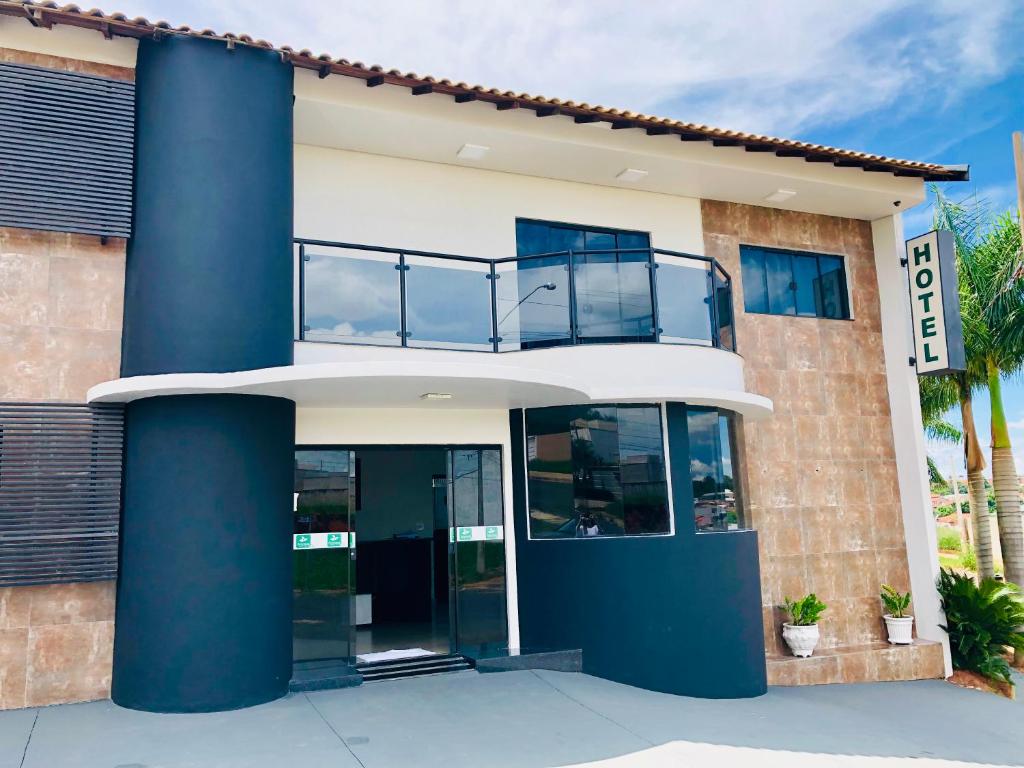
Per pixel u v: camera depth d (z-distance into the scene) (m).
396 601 13.98
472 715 8.06
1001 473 17.00
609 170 12.25
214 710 7.80
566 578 10.19
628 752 7.29
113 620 8.30
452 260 10.91
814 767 7.57
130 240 8.80
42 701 7.98
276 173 9.01
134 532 8.13
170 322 8.32
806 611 12.66
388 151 11.20
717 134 11.74
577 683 9.44
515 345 10.03
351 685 8.92
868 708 11.12
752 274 14.05
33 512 8.04
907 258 14.75
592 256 12.29
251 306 8.54
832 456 13.92
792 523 13.38
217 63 8.88
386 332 9.45
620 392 9.97
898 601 13.49
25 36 8.71
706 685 9.84
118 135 8.77
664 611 9.88
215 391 8.19
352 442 9.94
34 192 8.40
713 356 10.86
